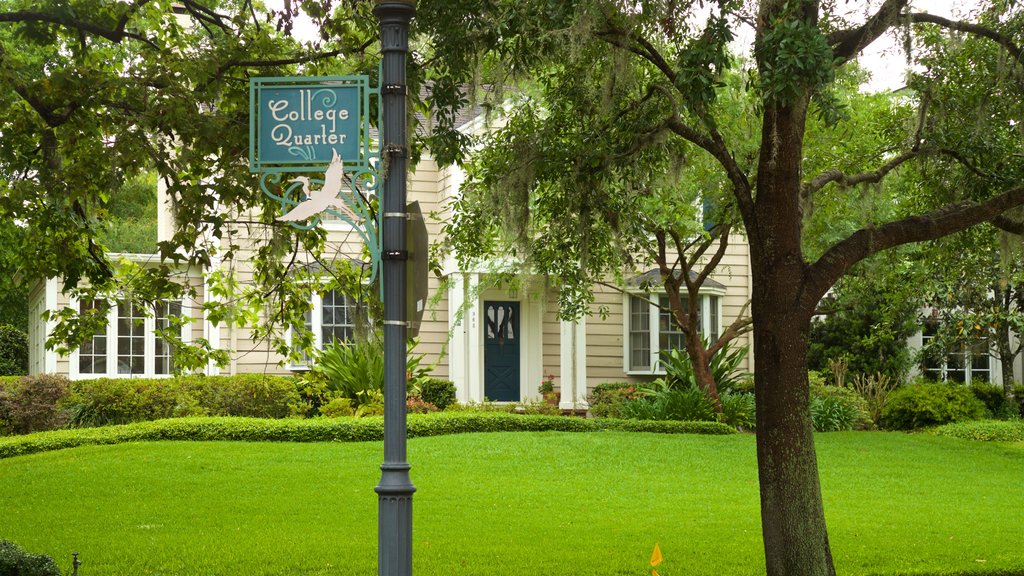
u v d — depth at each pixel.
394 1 6.16
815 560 8.00
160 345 21.83
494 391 23.83
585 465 15.72
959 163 11.26
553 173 9.81
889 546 10.70
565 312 17.64
